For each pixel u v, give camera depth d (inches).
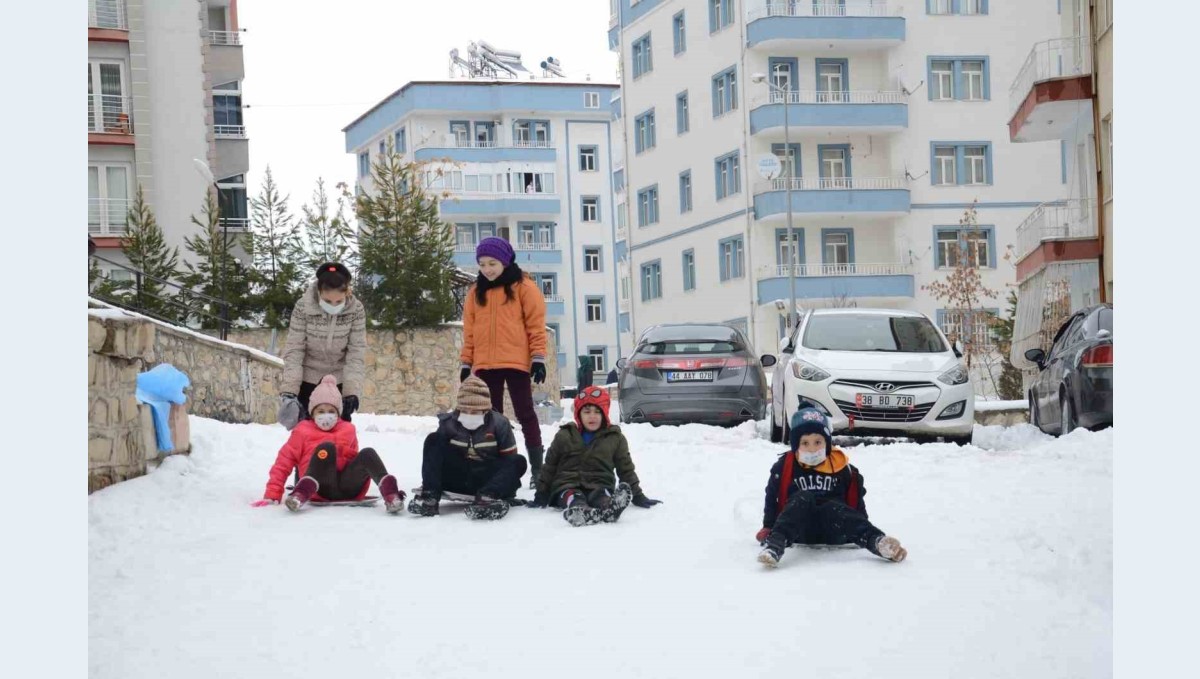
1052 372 601.3
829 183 1952.5
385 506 342.6
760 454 456.1
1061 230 1110.4
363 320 373.4
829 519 268.4
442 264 1122.0
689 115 2096.5
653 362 707.4
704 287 2079.2
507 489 334.0
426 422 738.8
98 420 347.3
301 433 352.5
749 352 725.3
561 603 229.8
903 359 588.1
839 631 207.8
